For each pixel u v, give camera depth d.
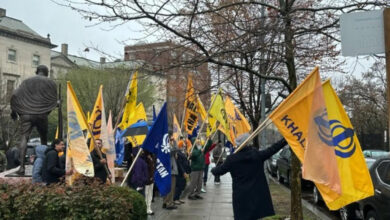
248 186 5.57
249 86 15.84
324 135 4.91
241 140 5.84
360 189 4.77
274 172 21.72
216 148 17.38
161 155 6.95
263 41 6.53
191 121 13.72
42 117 10.46
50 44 55.12
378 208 7.19
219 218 9.21
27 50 52.59
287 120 5.36
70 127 6.68
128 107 10.05
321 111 5.00
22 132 10.34
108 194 5.72
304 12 7.80
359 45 3.27
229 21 6.53
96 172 7.77
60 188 5.75
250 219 5.51
